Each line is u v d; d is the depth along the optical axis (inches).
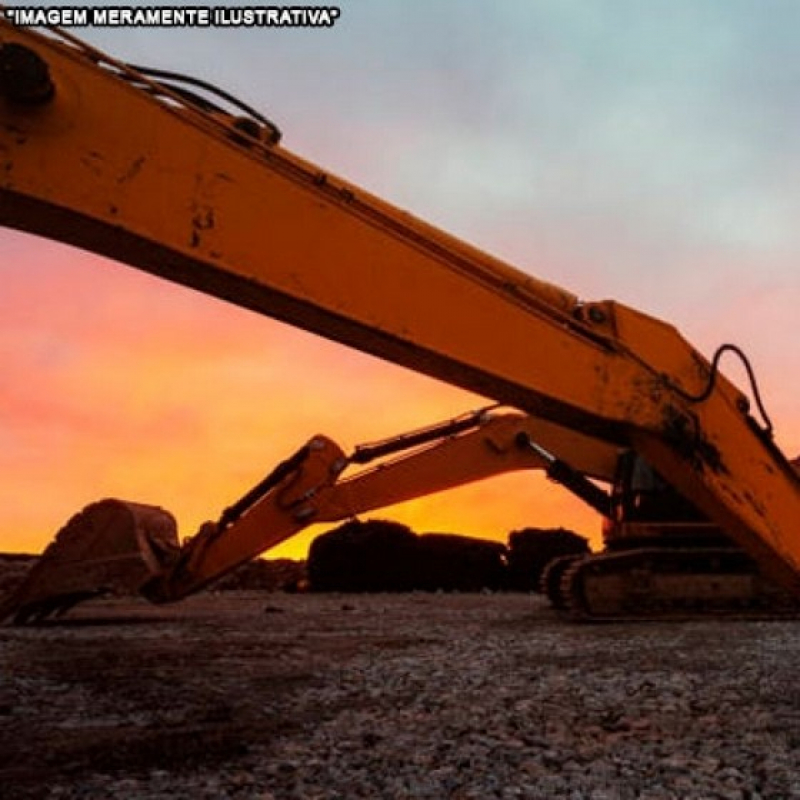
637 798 196.5
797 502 256.8
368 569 1535.4
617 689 344.2
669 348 251.6
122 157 168.1
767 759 230.1
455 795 199.5
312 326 201.5
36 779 213.6
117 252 174.4
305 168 195.5
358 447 826.2
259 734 263.9
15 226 167.5
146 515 756.6
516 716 289.4
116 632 625.0
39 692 346.6
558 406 232.8
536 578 1545.3
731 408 255.4
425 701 321.4
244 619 771.4
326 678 384.8
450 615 823.1
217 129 182.7
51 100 161.3
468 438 844.0
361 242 199.8
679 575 720.3
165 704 319.9
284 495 794.8
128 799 195.8
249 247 181.3
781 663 423.8
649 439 244.8
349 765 225.6
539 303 232.4
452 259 217.6
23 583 695.1
